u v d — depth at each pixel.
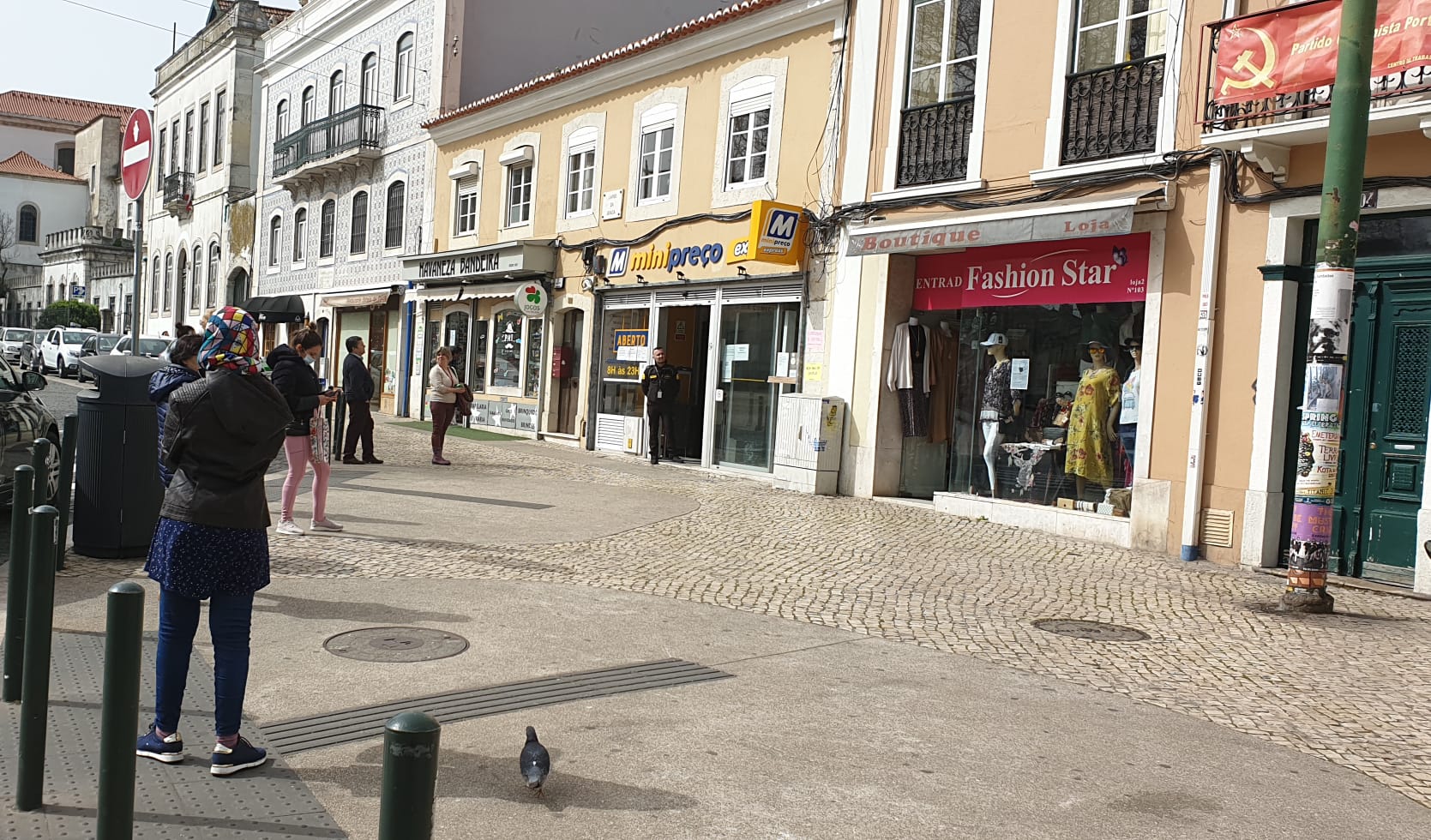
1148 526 10.78
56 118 78.62
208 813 3.95
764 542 10.48
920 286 13.77
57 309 56.69
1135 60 11.17
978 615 7.76
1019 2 12.33
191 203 40.91
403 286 26.19
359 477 13.90
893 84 13.86
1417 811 4.45
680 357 18.36
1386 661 6.75
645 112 18.45
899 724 5.25
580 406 19.98
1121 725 5.38
